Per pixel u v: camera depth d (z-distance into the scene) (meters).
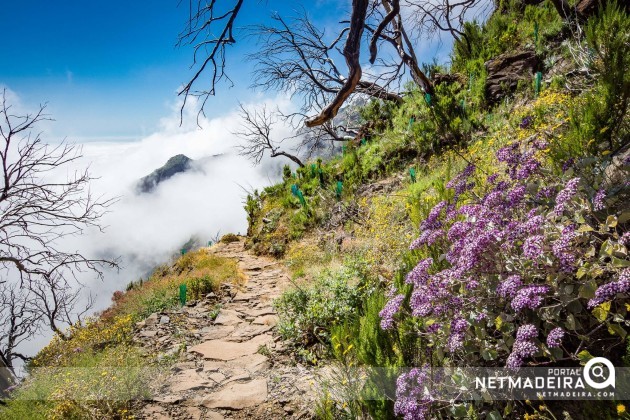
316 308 6.20
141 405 4.95
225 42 6.86
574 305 3.12
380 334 4.43
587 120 4.98
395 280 5.16
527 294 3.01
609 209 3.64
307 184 15.82
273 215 15.76
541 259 3.38
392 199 10.73
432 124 12.99
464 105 12.72
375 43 6.38
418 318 4.27
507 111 11.38
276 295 9.27
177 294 9.99
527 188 4.38
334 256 10.44
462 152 10.79
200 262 13.42
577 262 3.27
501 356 3.54
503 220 4.15
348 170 14.76
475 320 3.52
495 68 13.49
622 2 11.06
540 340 3.32
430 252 5.10
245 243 16.27
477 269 3.67
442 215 5.21
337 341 4.89
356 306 6.12
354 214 12.31
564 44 11.55
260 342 6.57
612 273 3.16
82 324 9.39
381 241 8.05
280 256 13.41
